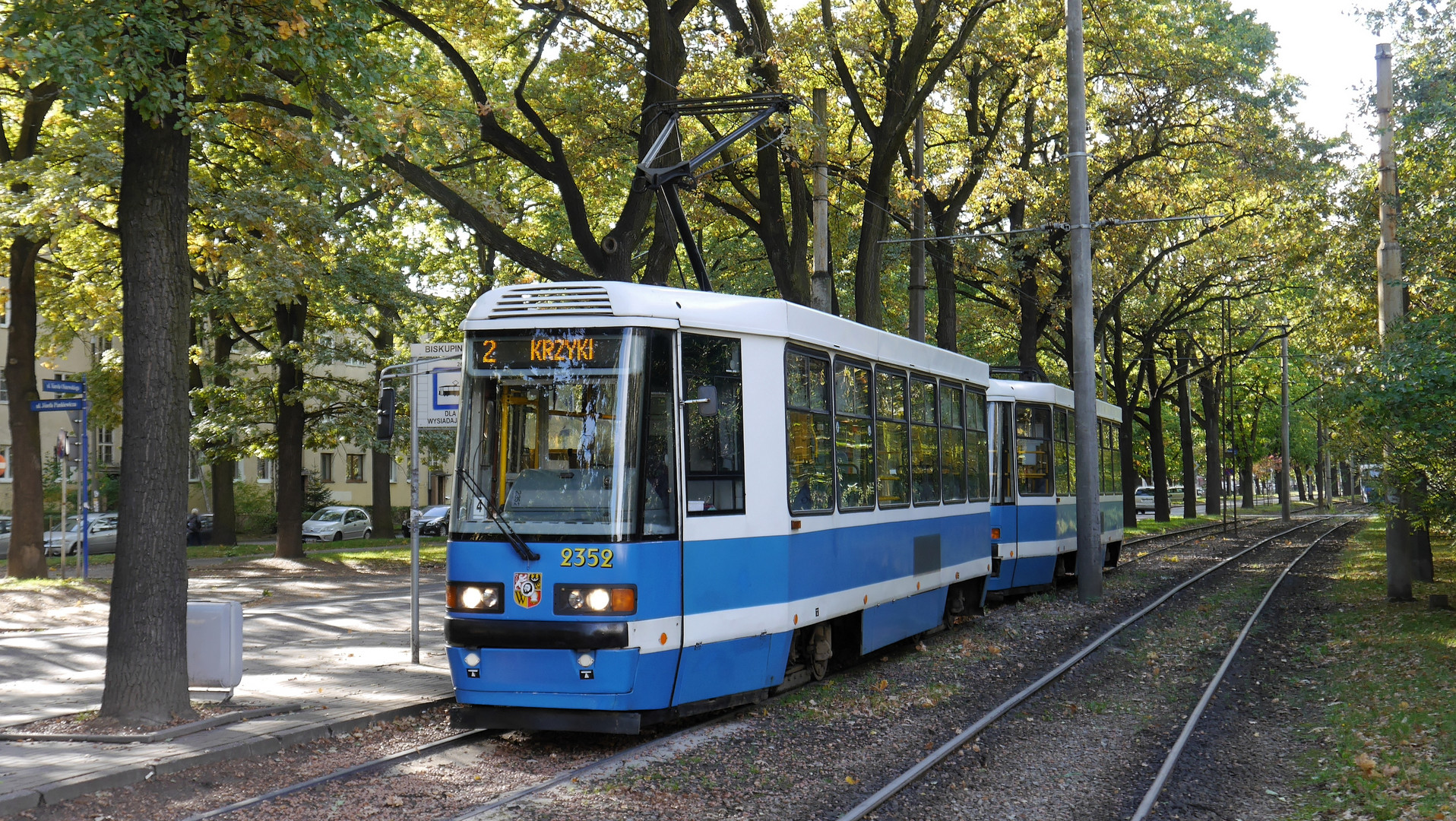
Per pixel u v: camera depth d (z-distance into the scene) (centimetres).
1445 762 784
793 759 831
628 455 880
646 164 1388
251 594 2116
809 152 2094
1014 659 1307
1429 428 1286
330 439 2944
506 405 909
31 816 682
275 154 1317
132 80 859
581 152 2278
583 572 865
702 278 1335
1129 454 4131
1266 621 1612
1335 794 737
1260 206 3062
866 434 1205
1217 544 3416
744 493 967
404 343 2945
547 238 3183
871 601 1189
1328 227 2550
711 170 1914
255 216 1997
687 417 920
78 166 1931
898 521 1276
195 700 983
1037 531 1912
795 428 1043
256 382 2966
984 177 2684
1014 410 1875
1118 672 1221
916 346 1357
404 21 1892
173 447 906
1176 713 1009
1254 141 2703
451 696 1030
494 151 2662
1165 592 2011
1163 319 4003
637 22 2083
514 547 876
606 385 893
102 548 3972
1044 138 2981
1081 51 1984
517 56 2234
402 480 6100
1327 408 1558
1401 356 1316
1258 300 4278
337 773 779
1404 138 1711
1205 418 5969
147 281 894
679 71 1891
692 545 911
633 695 866
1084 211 1984
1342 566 2456
